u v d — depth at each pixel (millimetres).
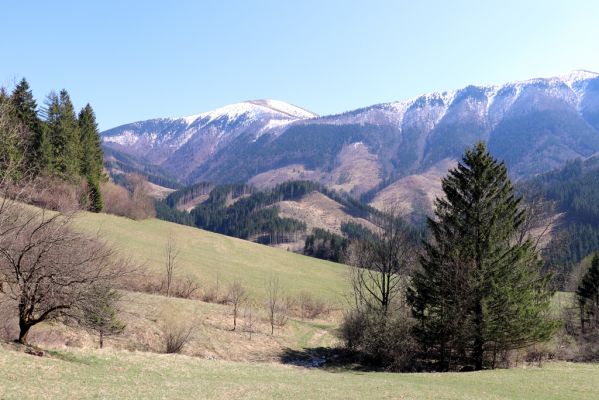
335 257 150875
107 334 30734
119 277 24766
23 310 22469
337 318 75750
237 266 92312
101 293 23469
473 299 37969
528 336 37344
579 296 72938
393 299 50031
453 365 42438
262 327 61219
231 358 47500
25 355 21266
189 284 69000
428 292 40719
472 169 40562
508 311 36844
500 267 38000
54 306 22922
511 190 40312
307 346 57781
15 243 20828
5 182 21641
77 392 17203
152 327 46625
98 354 26000
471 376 32188
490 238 38531
